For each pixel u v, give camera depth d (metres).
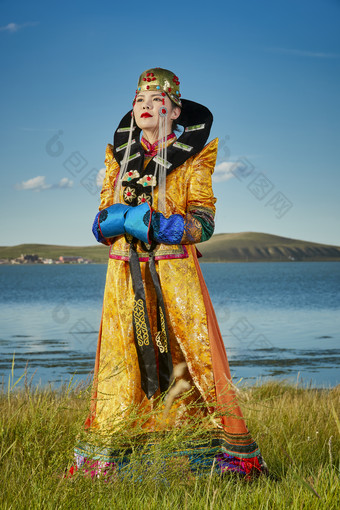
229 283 161.62
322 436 5.11
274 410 5.77
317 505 2.86
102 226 3.93
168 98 4.11
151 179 3.94
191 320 3.83
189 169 3.99
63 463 3.38
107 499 2.99
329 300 86.50
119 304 3.93
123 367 3.85
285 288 132.00
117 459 3.51
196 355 3.81
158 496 3.16
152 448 3.43
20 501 2.86
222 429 3.77
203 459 3.64
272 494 3.10
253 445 3.74
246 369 21.16
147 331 3.77
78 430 3.42
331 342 32.31
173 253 3.85
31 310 66.62
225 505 2.93
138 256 3.90
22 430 3.71
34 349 27.77
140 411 3.80
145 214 3.73
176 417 3.81
